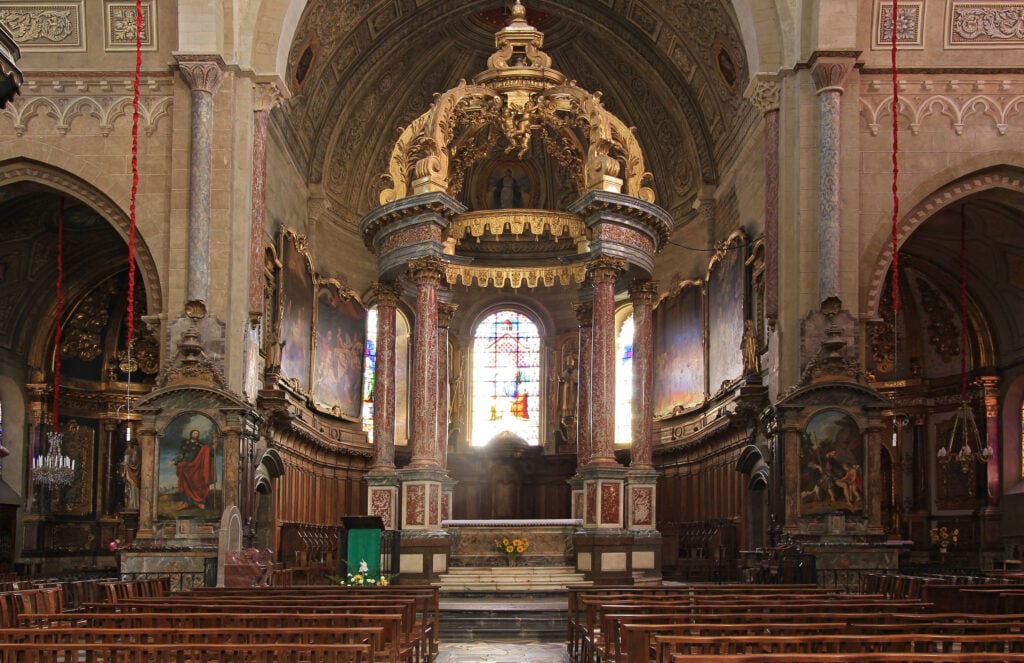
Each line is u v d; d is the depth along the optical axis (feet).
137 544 81.76
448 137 91.91
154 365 121.60
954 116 90.58
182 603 48.47
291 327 106.22
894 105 80.33
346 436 124.57
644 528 90.43
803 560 81.61
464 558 90.68
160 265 87.86
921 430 117.91
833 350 85.66
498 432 138.10
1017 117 90.68
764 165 96.58
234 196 89.04
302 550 102.53
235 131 89.51
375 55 122.11
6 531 110.22
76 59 89.97
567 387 137.08
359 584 75.87
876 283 88.84
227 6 89.61
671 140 126.93
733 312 106.11
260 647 33.78
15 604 49.90
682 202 126.41
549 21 127.44
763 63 92.43
